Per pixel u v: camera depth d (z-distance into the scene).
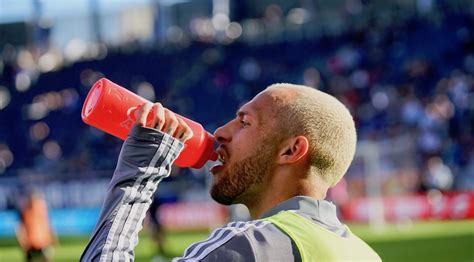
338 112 2.80
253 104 2.85
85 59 38.31
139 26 41.09
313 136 2.75
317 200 2.75
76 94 37.28
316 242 2.60
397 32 32.75
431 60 31.08
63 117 36.19
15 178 27.39
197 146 2.90
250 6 38.53
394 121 28.17
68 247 21.42
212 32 37.28
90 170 31.42
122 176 2.59
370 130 28.41
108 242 2.53
